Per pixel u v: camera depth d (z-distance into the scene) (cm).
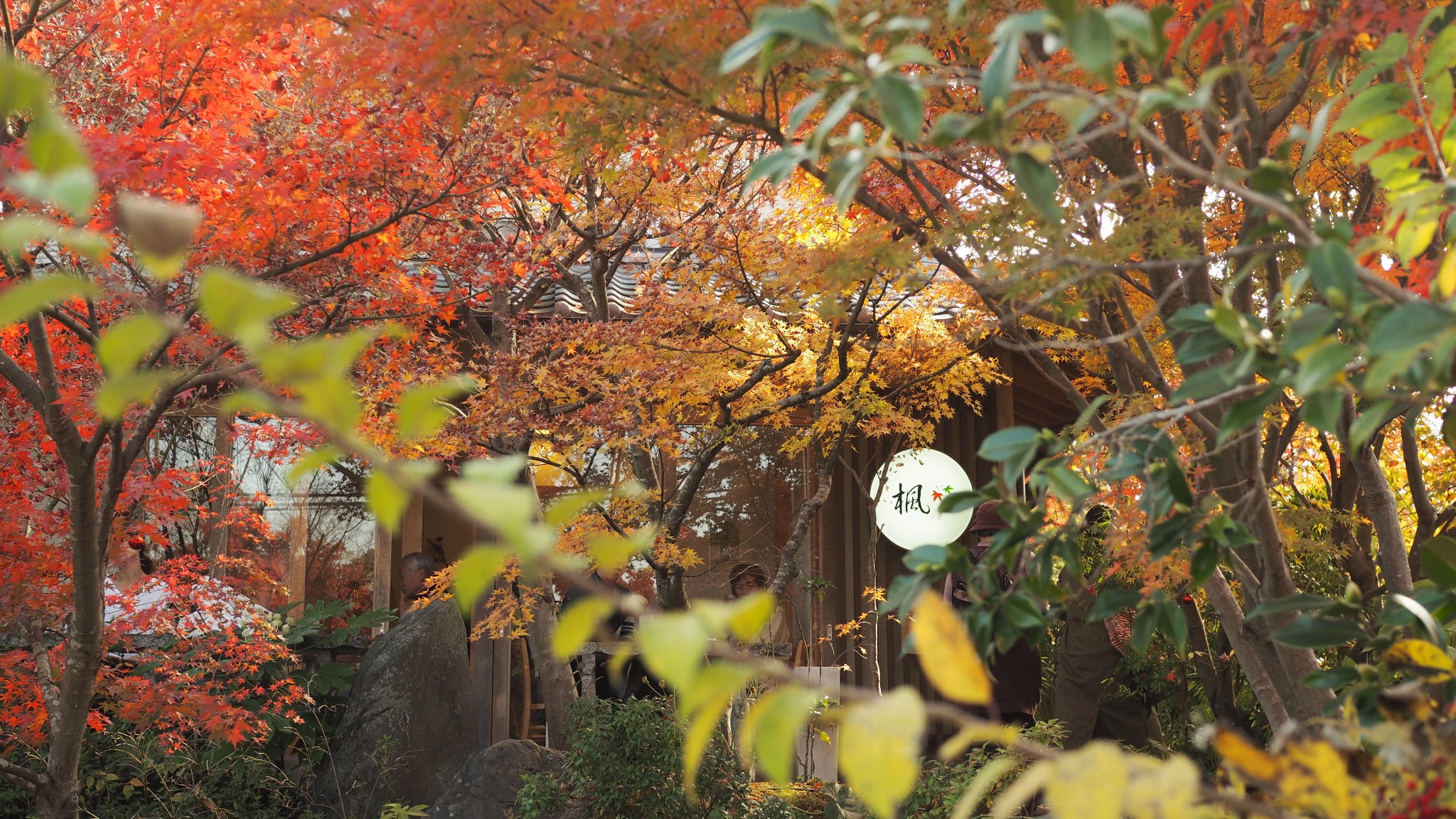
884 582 936
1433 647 133
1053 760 80
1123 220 270
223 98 436
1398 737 113
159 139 389
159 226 61
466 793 676
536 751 692
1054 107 129
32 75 60
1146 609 175
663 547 600
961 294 525
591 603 69
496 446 595
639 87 269
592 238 638
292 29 339
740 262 539
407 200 448
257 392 66
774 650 854
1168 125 268
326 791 742
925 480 811
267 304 62
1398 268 189
